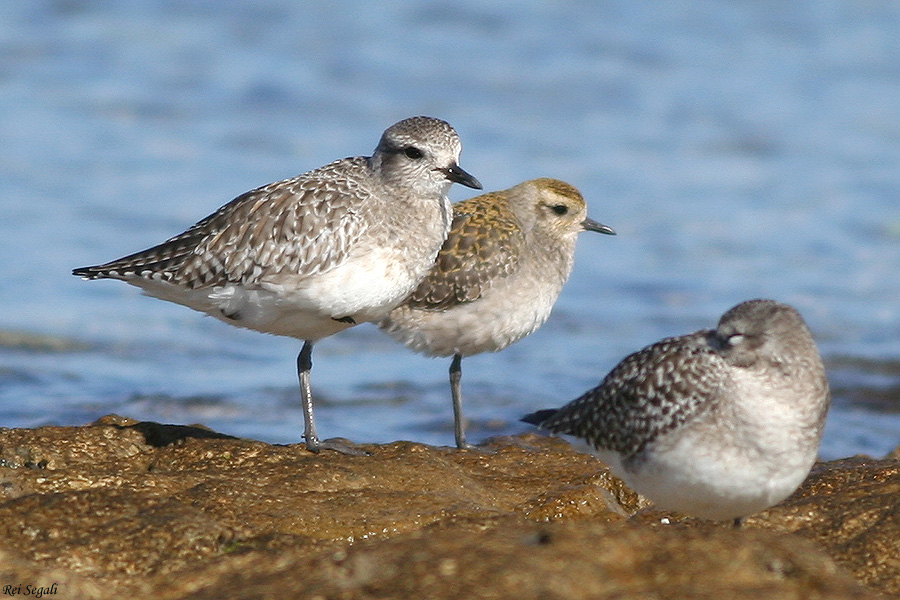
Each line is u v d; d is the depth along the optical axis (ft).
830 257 72.69
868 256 72.84
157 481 34.42
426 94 99.55
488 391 53.47
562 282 46.21
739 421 28.99
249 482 35.19
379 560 26.61
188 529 30.37
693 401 29.27
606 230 46.65
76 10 114.32
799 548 27.14
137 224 71.87
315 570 26.73
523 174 82.69
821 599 25.25
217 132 89.56
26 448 36.78
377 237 39.11
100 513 31.12
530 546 26.66
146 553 29.66
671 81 105.19
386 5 119.14
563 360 57.72
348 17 116.16
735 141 92.48
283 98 97.40
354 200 39.14
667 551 26.55
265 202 38.86
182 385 52.95
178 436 38.70
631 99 100.78
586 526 27.53
